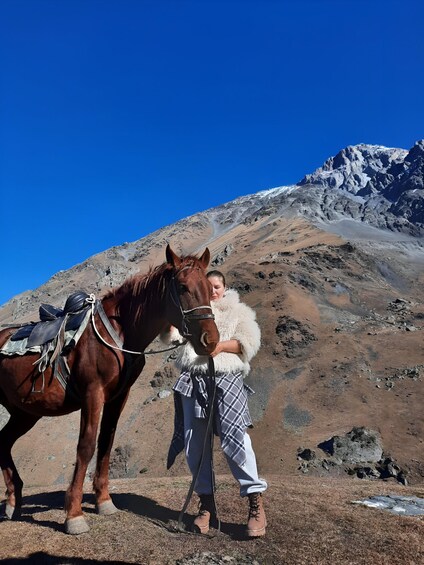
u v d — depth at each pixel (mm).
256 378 89188
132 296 5363
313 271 142500
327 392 82312
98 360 5094
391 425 69562
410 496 7082
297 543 4699
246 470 4746
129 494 6551
